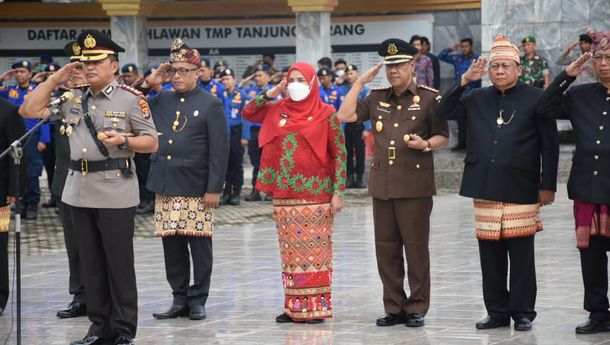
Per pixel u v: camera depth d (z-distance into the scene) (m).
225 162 12.20
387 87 11.92
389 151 11.65
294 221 11.77
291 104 11.86
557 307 12.34
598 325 11.12
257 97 11.97
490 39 27.06
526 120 11.22
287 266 11.84
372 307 12.57
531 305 11.38
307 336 11.14
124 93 10.54
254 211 22.05
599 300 11.09
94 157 10.41
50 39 32.16
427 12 30.44
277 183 11.82
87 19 32.06
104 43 10.41
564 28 26.70
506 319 11.45
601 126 11.02
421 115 11.64
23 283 14.46
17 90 22.06
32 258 16.62
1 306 12.48
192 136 12.20
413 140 11.41
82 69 11.60
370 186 11.80
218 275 14.77
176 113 12.29
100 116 10.45
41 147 21.11
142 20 29.77
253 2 31.30
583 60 10.84
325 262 11.86
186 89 12.36
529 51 25.94
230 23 31.56
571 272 14.47
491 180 11.18
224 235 18.62
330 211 11.87
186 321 11.98
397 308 11.67
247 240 17.98
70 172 10.59
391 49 11.56
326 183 11.84
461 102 11.61
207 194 12.11
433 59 28.41
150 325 11.78
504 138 11.23
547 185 11.17
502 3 26.94
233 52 31.64
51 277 14.92
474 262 15.45
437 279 14.20
